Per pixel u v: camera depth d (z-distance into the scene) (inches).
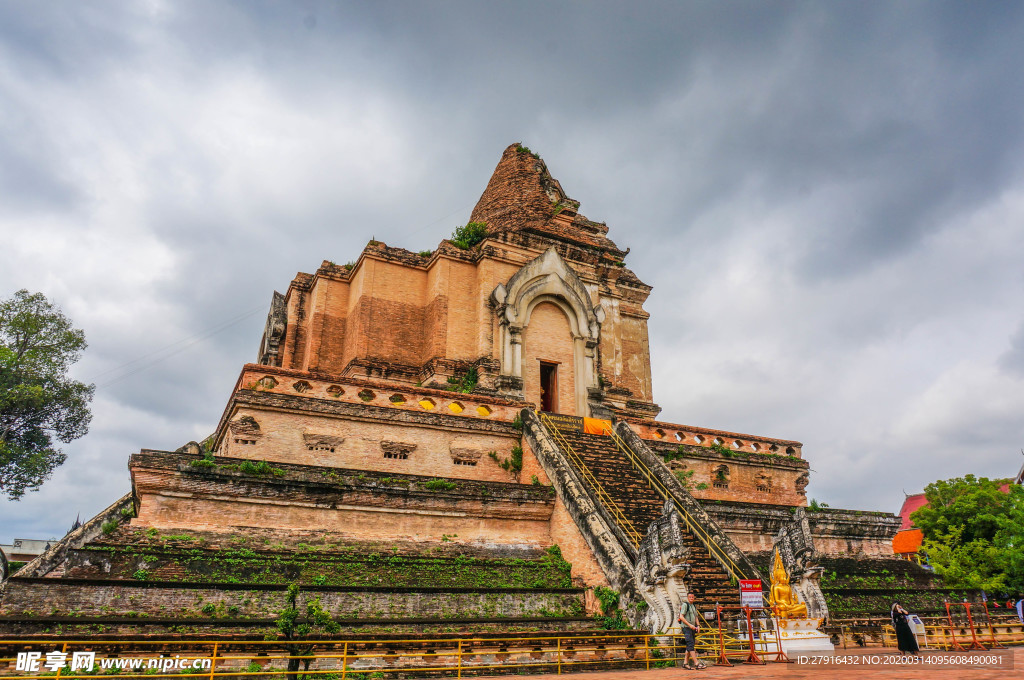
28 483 1270.9
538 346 1175.6
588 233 1385.3
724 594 698.2
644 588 637.3
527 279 1175.0
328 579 657.0
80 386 1348.4
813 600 705.0
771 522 973.2
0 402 1219.2
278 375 840.3
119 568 590.9
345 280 1341.0
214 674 447.2
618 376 1270.9
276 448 805.9
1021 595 1230.9
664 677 492.4
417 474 873.5
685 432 1126.4
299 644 496.7
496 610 650.2
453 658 541.3
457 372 1125.7
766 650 614.9
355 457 848.9
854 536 1071.6
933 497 1402.6
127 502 824.9
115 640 453.7
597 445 995.9
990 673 479.8
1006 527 1267.2
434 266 1214.9
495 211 1437.0
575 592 703.1
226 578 619.5
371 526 751.7
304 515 726.5
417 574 703.7
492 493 804.0
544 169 1508.4
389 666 521.3
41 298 1339.8
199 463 685.3
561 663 554.9
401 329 1207.6
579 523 768.3
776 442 1206.9
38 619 465.7
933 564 1337.4
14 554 2055.9
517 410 994.1
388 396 907.4
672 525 641.0
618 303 1330.0
